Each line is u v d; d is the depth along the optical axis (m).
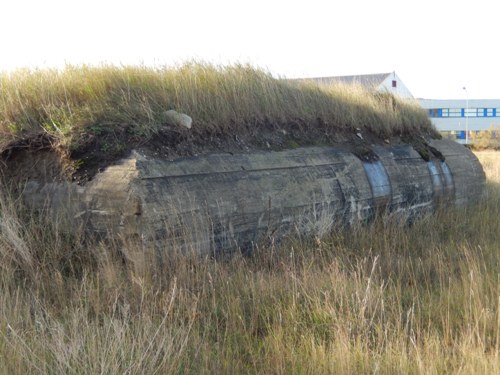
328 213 7.14
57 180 5.76
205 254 5.58
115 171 5.41
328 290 4.89
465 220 8.72
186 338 3.68
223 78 7.78
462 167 11.19
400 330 4.29
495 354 3.74
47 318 3.98
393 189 8.58
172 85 7.12
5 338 3.44
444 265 5.91
